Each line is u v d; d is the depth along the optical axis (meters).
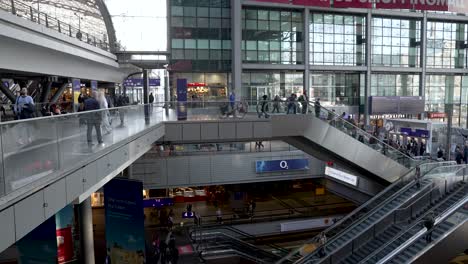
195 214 25.19
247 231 24.72
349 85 40.91
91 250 15.84
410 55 42.31
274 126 19.92
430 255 13.41
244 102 19.78
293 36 37.88
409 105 40.44
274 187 34.69
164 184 26.67
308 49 38.03
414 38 42.34
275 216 26.86
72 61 22.66
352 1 27.67
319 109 20.59
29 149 6.49
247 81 37.41
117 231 13.67
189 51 35.84
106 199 13.76
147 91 27.62
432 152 25.58
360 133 21.45
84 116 9.12
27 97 10.21
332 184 28.64
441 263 13.62
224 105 19.53
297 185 35.06
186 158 27.00
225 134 19.42
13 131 6.03
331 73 40.06
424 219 14.76
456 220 14.23
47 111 15.45
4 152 5.79
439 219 14.11
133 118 14.70
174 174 26.78
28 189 6.16
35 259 13.55
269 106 19.95
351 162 21.94
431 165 19.44
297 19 37.97
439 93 44.47
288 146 29.33
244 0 35.69
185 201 31.00
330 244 16.39
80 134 8.87
